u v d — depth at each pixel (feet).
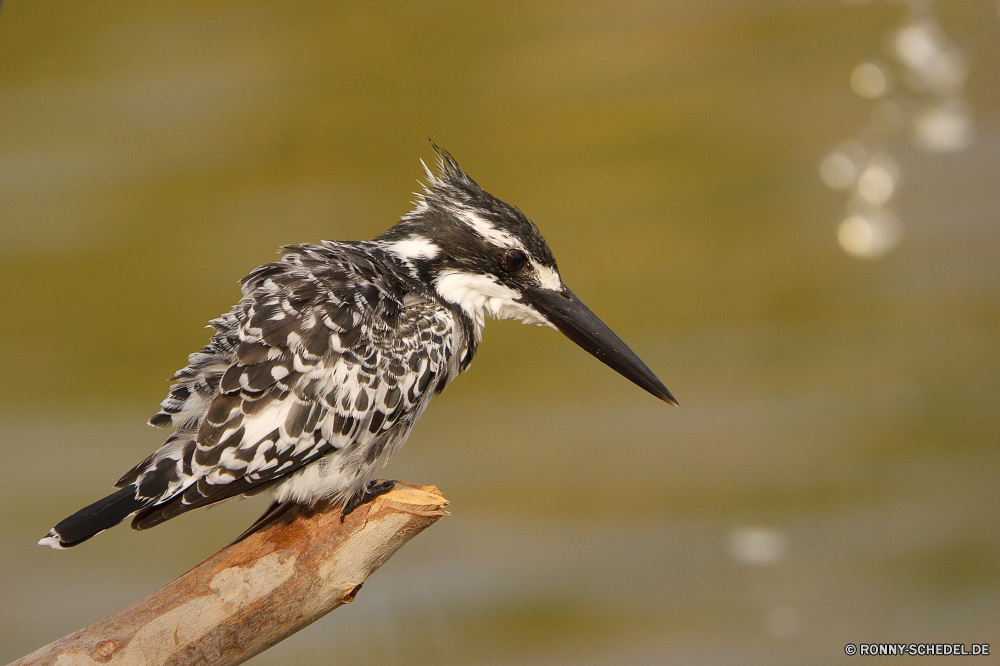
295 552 19.69
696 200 66.13
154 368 59.00
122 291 64.34
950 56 74.23
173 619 18.78
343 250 23.85
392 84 80.79
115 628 18.52
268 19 93.86
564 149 71.41
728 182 67.15
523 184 68.69
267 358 20.75
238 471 20.34
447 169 26.14
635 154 70.03
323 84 80.84
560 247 63.82
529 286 25.57
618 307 59.57
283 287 21.97
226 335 21.26
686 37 81.20
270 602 19.35
